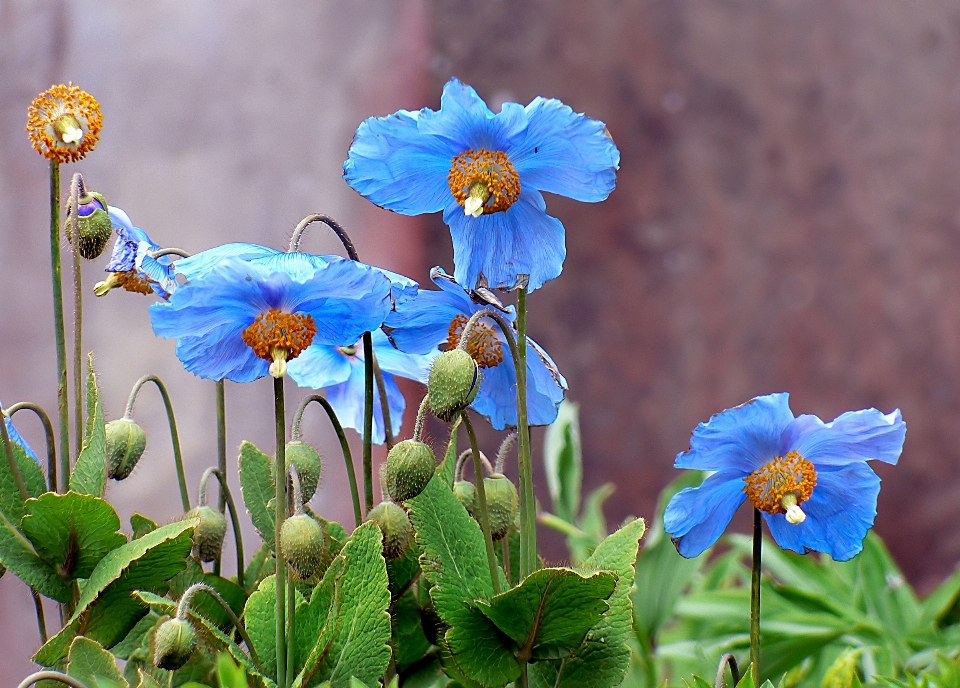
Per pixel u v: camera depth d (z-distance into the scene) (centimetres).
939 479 289
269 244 283
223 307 113
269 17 287
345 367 125
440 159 117
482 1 293
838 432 116
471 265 118
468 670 116
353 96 288
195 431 266
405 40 290
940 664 123
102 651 115
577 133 115
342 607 116
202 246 282
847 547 119
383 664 115
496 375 121
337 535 121
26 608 248
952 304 294
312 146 287
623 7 296
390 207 118
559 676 118
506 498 121
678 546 119
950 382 293
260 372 116
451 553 116
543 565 122
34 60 270
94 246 121
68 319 241
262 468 124
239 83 285
